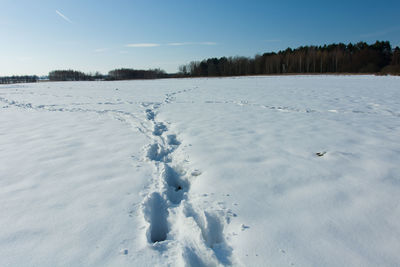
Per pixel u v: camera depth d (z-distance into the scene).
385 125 5.69
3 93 18.00
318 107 8.68
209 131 5.43
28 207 2.49
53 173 3.33
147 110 8.67
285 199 2.55
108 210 2.43
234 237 2.01
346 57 56.78
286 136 4.88
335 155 3.64
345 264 1.68
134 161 3.74
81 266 1.71
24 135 5.40
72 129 5.91
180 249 1.84
